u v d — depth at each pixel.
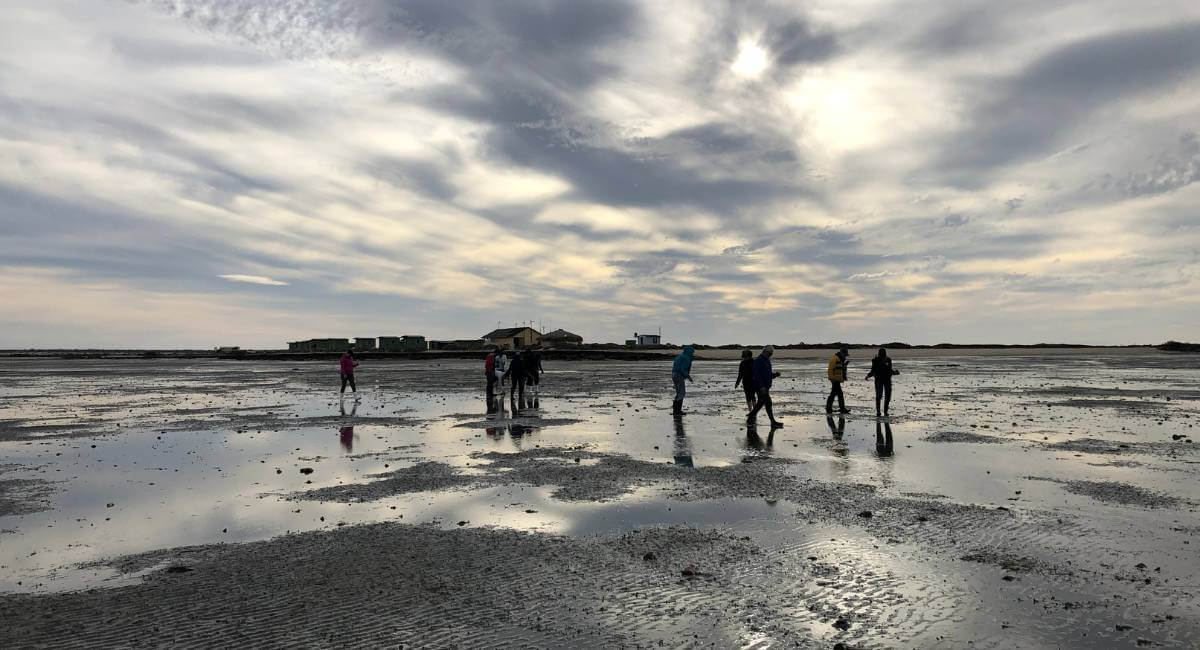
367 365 87.19
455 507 10.59
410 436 18.62
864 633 5.85
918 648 5.55
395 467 13.98
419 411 25.56
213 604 6.66
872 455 14.89
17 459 15.40
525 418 22.92
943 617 6.16
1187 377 47.12
